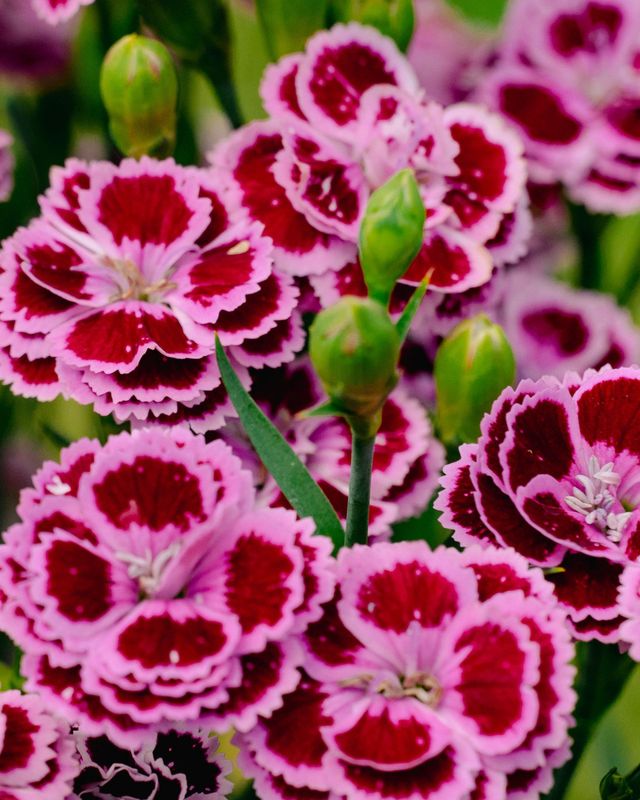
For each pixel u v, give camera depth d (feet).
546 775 1.31
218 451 1.36
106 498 1.35
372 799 1.29
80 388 1.44
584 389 1.41
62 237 1.50
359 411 1.33
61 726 1.34
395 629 1.34
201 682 1.30
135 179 1.51
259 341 1.48
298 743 1.32
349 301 1.31
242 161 1.56
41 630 1.32
